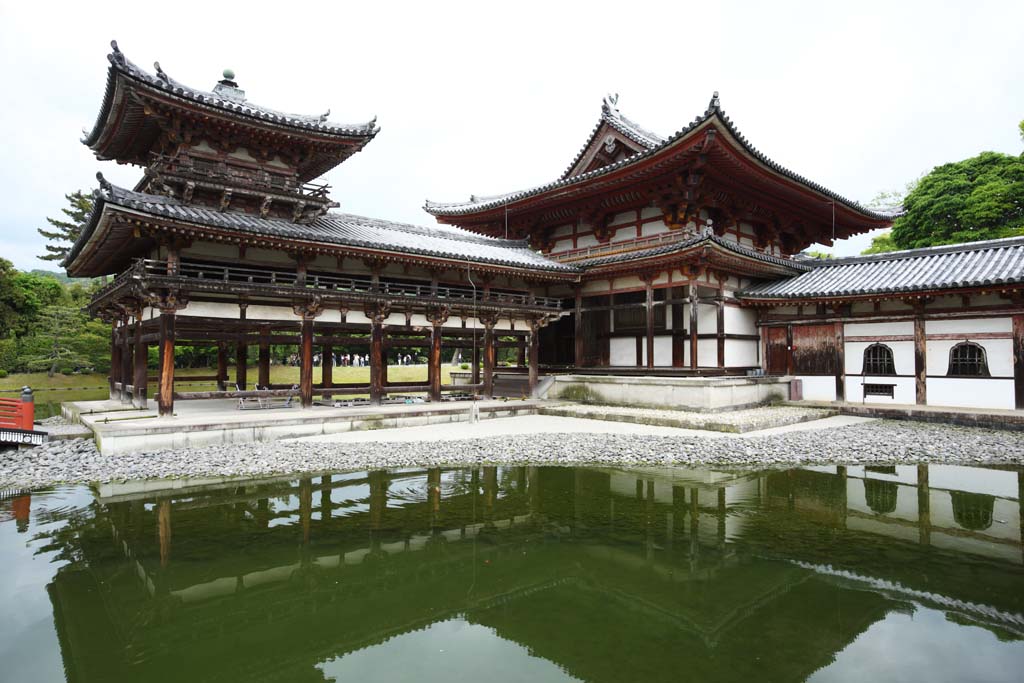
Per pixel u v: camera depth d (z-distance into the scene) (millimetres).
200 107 18016
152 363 44219
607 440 16469
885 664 5195
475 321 23094
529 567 7777
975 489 11641
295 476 12852
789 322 24141
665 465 13867
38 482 12141
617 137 27297
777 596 6738
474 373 22953
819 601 6586
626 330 26031
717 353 23016
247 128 19344
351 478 12695
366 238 21453
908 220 41281
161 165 17938
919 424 19109
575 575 7480
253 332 20391
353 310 20391
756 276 25312
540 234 30703
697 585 7086
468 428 18938
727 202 25406
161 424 15016
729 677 5039
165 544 8641
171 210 15617
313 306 18703
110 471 12844
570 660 5414
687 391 20969
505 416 22094
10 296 42531
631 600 6699
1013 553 8062
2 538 8883
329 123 21891
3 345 41312
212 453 14477
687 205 23562
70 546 8547
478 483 12297
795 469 13445
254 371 41906
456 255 21359
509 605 6648
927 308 20391
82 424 17094
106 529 9297
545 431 18188
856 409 21328
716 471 13312
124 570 7672
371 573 7605
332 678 5125
